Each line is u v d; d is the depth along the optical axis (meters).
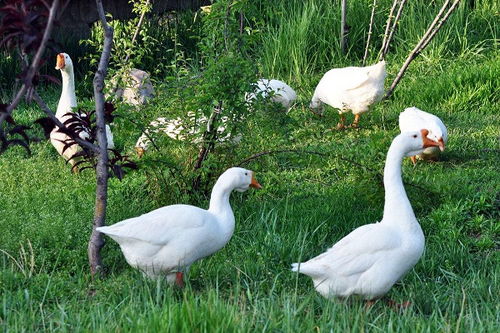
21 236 9.34
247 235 9.73
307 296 7.78
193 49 18.84
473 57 17.95
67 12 19.09
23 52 7.24
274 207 10.40
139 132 10.91
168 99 10.72
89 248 8.60
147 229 7.93
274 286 7.72
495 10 19.44
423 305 7.93
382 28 18.77
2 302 7.62
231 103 10.26
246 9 10.47
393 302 7.96
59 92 17.08
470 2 20.02
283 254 8.98
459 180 11.55
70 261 8.99
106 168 8.59
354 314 7.29
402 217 7.79
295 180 11.84
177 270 8.12
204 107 10.36
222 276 8.55
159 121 10.89
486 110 15.48
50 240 9.31
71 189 11.48
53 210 10.41
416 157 12.62
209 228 8.10
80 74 17.70
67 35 18.62
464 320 7.33
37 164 12.66
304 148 12.68
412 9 18.73
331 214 10.24
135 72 15.21
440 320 7.42
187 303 6.75
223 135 10.55
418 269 8.98
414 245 7.71
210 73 10.09
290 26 18.28
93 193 11.03
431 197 10.74
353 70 14.34
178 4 20.50
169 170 10.57
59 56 12.72
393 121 14.85
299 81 17.34
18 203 10.77
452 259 9.15
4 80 17.05
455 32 18.52
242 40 10.60
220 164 10.82
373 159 11.67
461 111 15.44
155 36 18.75
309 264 7.61
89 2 19.45
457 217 10.20
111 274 8.75
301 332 6.86
